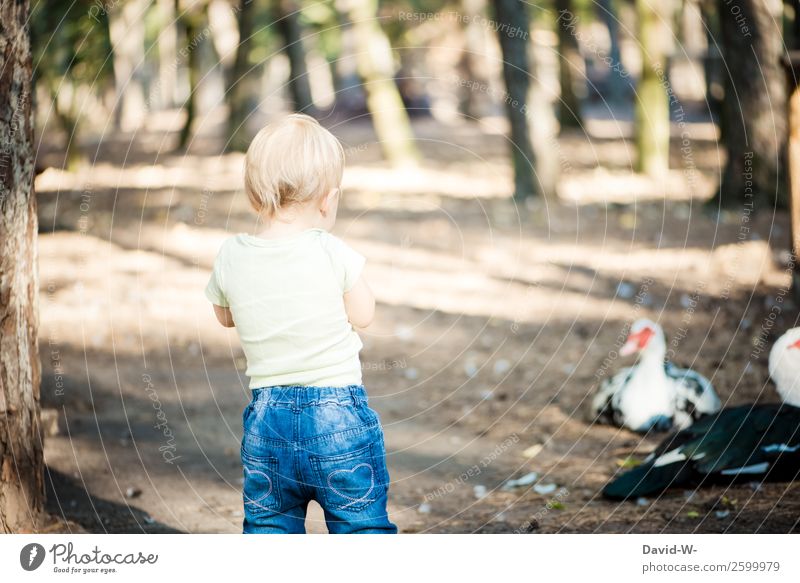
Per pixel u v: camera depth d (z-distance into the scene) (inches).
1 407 117.5
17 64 114.0
